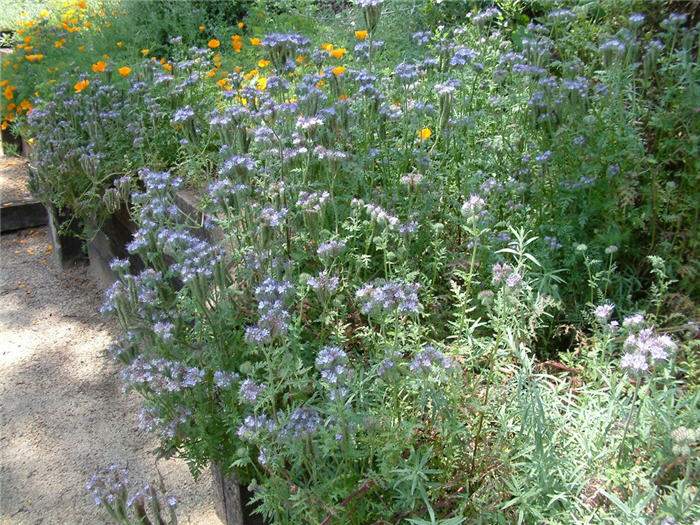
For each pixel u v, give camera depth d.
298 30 6.33
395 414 2.11
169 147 4.58
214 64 5.18
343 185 3.20
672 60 3.34
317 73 3.83
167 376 2.47
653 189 2.95
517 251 2.61
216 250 2.66
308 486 2.25
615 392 2.20
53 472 3.42
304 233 2.97
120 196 3.96
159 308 3.00
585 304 2.87
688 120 3.13
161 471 3.39
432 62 3.69
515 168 3.33
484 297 2.17
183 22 7.51
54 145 4.76
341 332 2.47
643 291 3.03
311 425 2.02
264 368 2.58
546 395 2.32
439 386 2.11
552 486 1.99
